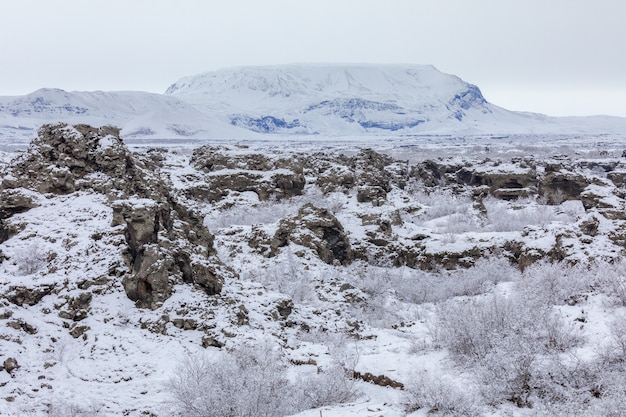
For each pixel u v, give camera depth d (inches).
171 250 1547.7
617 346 937.5
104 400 1144.8
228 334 1362.0
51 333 1369.3
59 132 2378.2
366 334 1590.8
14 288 1499.8
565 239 2191.2
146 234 1513.3
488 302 1206.9
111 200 2143.2
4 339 1299.2
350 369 1110.4
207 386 918.4
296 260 2292.1
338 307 1920.5
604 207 2477.9
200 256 1587.1
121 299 1487.5
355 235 2775.6
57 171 2244.1
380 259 2628.0
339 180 3882.9
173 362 1264.8
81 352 1320.1
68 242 1878.7
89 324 1407.5
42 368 1253.7
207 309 1448.1
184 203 1827.0
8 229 2033.7
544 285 1519.4
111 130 2506.2
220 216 3314.5
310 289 2043.6
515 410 833.5
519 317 1014.4
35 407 1112.8
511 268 2396.7
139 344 1336.1
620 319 1091.3
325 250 2433.6
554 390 846.5
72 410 1093.1
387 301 2081.7
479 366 932.6
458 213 3639.3
